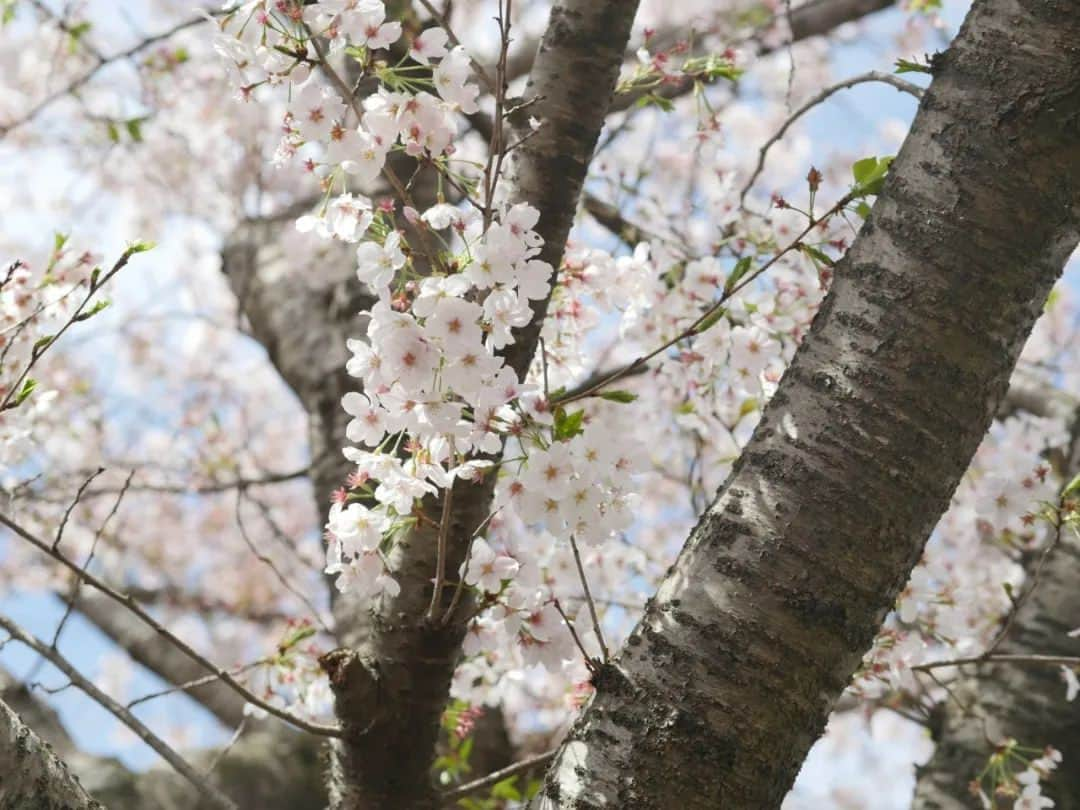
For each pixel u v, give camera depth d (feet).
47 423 12.62
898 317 5.53
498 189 6.46
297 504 18.48
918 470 5.47
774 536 5.43
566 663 6.80
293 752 8.71
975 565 8.80
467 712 6.86
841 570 5.41
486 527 6.30
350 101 5.68
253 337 10.30
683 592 5.46
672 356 7.22
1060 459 9.34
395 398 5.51
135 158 15.74
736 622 5.39
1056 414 9.50
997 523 6.71
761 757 5.34
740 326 7.07
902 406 5.48
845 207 6.05
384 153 5.65
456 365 5.43
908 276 5.55
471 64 5.91
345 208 5.68
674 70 6.86
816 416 5.51
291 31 5.65
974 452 5.54
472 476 5.58
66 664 6.24
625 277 6.63
